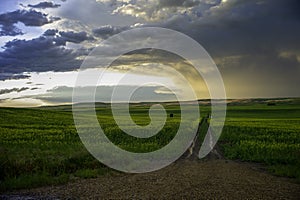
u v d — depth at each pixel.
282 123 53.41
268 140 30.61
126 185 13.95
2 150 17.66
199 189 13.21
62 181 14.42
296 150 23.38
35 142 27.27
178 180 14.94
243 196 12.20
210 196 12.18
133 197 12.06
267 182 14.67
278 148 24.36
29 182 13.74
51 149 23.45
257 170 17.72
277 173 16.41
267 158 20.34
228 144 28.47
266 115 82.31
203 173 16.66
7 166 15.47
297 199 11.87
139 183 14.33
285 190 13.20
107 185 13.97
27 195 12.36
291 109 99.00
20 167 15.84
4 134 33.53
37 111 71.19
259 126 46.38
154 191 12.91
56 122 51.97
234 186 13.78
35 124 47.84
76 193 12.65
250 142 27.98
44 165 16.80
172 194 12.45
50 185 14.00
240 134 35.53
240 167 18.58
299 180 14.74
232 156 21.81
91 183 14.37
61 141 29.00
